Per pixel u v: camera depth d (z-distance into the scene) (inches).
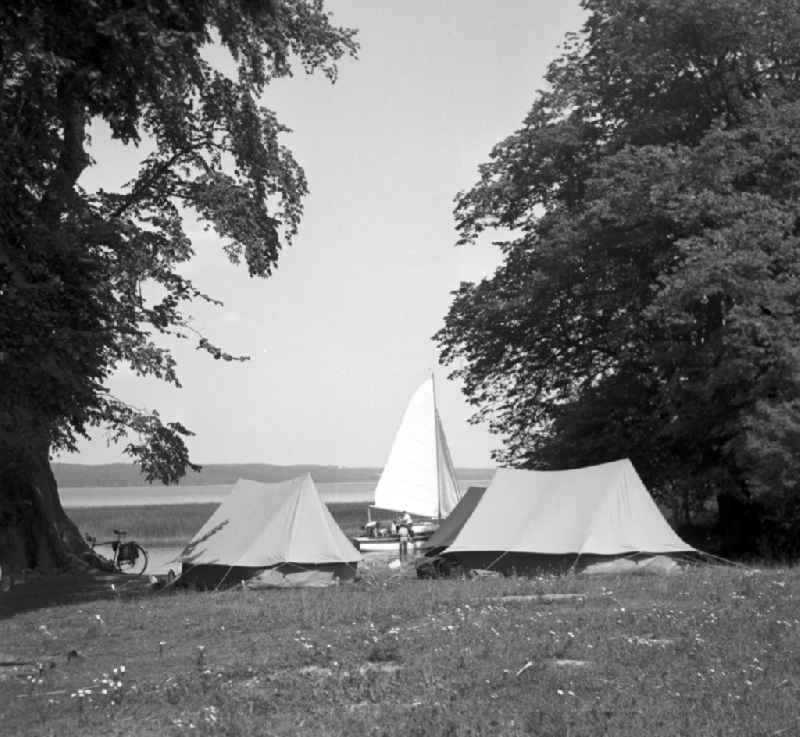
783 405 979.3
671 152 1124.5
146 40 808.3
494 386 1444.4
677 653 427.5
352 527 2251.5
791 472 972.6
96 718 376.8
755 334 1032.2
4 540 1085.8
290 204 1143.0
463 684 386.0
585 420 1273.4
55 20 787.4
